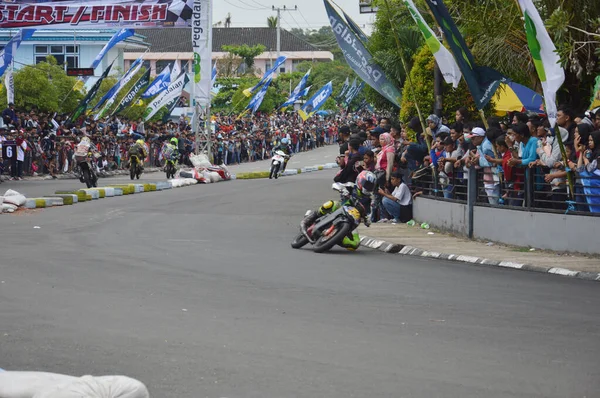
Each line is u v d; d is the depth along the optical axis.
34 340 15.29
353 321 17.47
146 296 19.80
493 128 31.95
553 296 20.97
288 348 15.02
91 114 85.69
